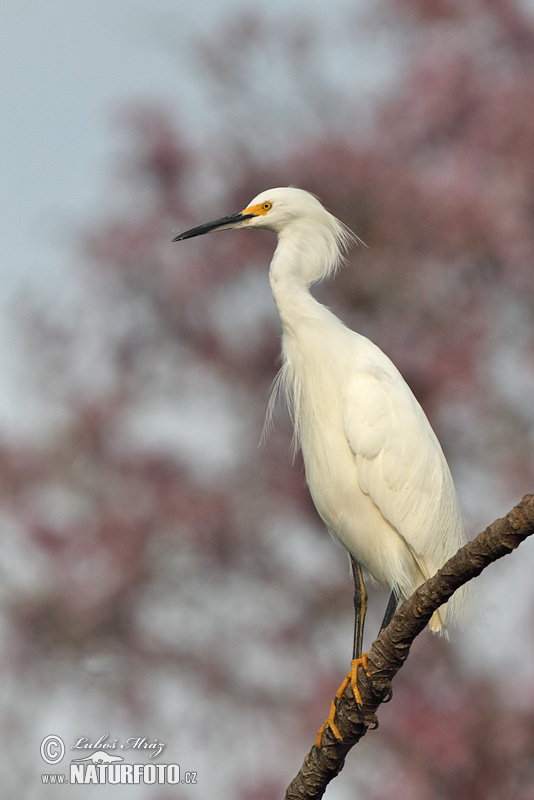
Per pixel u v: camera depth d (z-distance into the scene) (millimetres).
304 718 12398
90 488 14258
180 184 14445
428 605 5602
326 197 13219
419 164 13820
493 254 13125
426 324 13492
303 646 14336
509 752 11789
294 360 7707
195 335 14312
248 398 14422
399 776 11844
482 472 14023
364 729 6035
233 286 14273
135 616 14461
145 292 14359
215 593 14836
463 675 12695
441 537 7555
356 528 7598
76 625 14336
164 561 14391
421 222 12969
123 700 14297
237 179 13992
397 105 13984
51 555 13961
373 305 13648
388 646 5805
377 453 7371
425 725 11680
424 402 12898
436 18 14070
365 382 7461
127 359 14672
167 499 13797
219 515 13820
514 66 14359
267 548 14516
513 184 13250
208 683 14383
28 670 14539
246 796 12562
